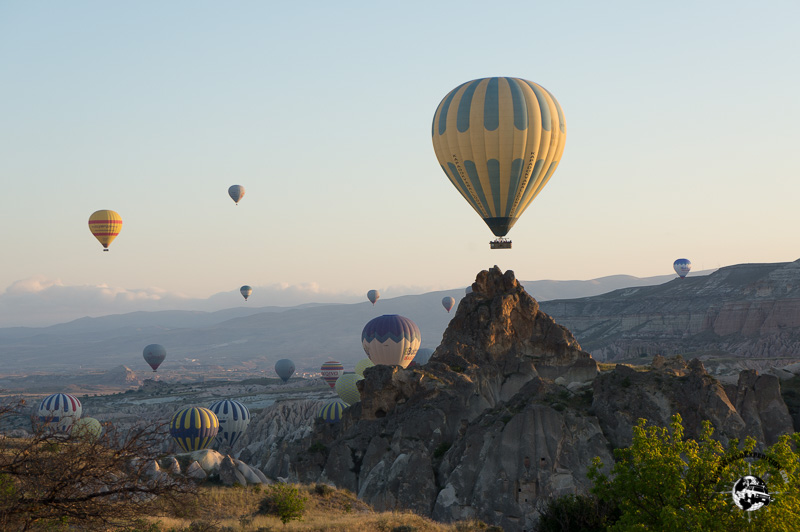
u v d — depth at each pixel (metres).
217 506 46.34
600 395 76.19
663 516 26.81
